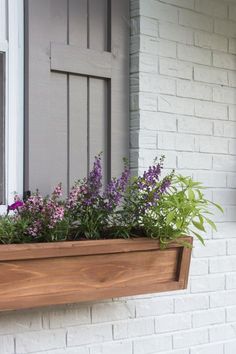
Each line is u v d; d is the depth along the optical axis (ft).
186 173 8.66
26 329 7.23
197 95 8.84
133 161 8.21
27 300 6.20
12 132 7.34
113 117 8.13
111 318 7.96
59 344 7.50
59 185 7.00
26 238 6.48
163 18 8.46
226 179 9.17
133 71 8.26
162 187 7.13
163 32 8.45
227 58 9.25
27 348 7.23
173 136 8.53
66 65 7.68
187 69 8.72
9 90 7.32
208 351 8.91
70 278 6.52
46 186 7.50
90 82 7.98
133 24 8.27
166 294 8.48
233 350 9.22
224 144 9.16
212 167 9.00
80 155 7.86
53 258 6.38
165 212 7.11
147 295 8.30
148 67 8.28
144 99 8.23
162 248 7.14
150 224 7.09
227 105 9.22
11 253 6.03
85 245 6.52
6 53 7.32
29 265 6.23
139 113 8.18
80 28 7.88
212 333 8.96
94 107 8.02
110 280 6.81
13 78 7.36
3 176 7.30
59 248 6.33
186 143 8.68
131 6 8.30
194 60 8.81
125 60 8.27
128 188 7.20
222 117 9.14
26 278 6.21
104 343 7.88
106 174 8.11
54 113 7.64
